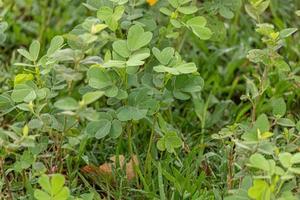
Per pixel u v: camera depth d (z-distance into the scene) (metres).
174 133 2.99
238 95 4.01
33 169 2.88
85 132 2.92
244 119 3.65
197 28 3.13
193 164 3.19
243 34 4.36
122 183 3.12
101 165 3.35
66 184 3.10
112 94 2.83
